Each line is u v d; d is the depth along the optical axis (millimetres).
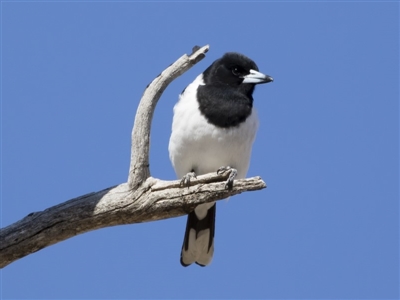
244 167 13328
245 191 11531
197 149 12930
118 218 12000
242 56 13375
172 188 11820
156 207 11867
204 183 11734
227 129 12734
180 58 12344
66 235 12039
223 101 12805
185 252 14102
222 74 13227
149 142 12086
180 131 12922
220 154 12930
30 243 11883
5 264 12070
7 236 11812
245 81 13188
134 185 11938
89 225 12031
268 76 13172
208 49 12352
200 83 13328
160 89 12242
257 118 13125
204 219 14016
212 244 14039
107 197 11945
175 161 13289
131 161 11992
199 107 12797
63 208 11945
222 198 11695
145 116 12109
